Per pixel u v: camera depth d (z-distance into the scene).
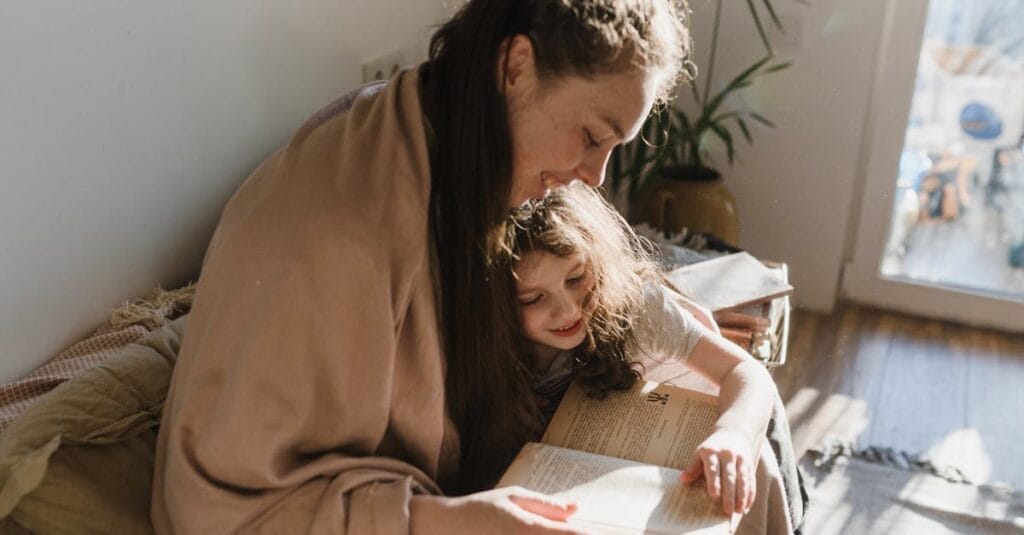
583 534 0.97
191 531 1.01
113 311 1.41
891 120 2.65
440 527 0.99
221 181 1.62
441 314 1.05
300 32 1.76
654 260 1.82
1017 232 2.69
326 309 0.96
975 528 2.02
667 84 1.06
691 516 1.03
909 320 2.81
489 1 0.94
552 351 1.28
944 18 2.54
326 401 1.00
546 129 0.95
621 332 1.25
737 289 1.73
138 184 1.44
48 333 1.32
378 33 2.03
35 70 1.23
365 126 1.01
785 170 2.74
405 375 1.03
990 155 2.64
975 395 2.46
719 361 1.29
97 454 1.12
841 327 2.76
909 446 2.27
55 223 1.30
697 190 2.55
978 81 2.58
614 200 2.77
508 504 0.99
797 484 1.40
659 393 1.26
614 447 1.17
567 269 1.14
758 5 2.60
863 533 2.00
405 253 0.97
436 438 1.07
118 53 1.35
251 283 0.97
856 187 2.75
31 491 1.05
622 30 0.89
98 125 1.34
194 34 1.49
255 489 0.99
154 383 1.22
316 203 0.96
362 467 1.02
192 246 1.58
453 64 0.97
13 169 1.22
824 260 2.80
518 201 1.03
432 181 1.01
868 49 2.55
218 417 0.97
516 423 1.18
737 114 2.73
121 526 1.09
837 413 2.39
